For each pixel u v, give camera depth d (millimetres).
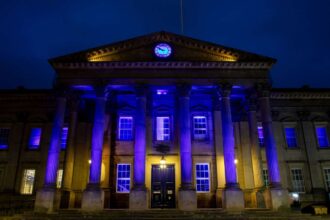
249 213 20375
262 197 24172
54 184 22672
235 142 29047
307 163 29812
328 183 29469
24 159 29547
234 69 25328
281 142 30219
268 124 24062
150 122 28609
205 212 20547
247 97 27234
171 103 29219
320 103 31547
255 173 25438
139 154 23266
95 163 22953
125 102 29641
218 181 26922
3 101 31266
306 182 29250
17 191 28609
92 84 24906
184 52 25891
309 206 27625
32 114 30891
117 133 28859
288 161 29734
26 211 22562
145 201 22109
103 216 19578
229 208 21828
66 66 25031
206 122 29250
